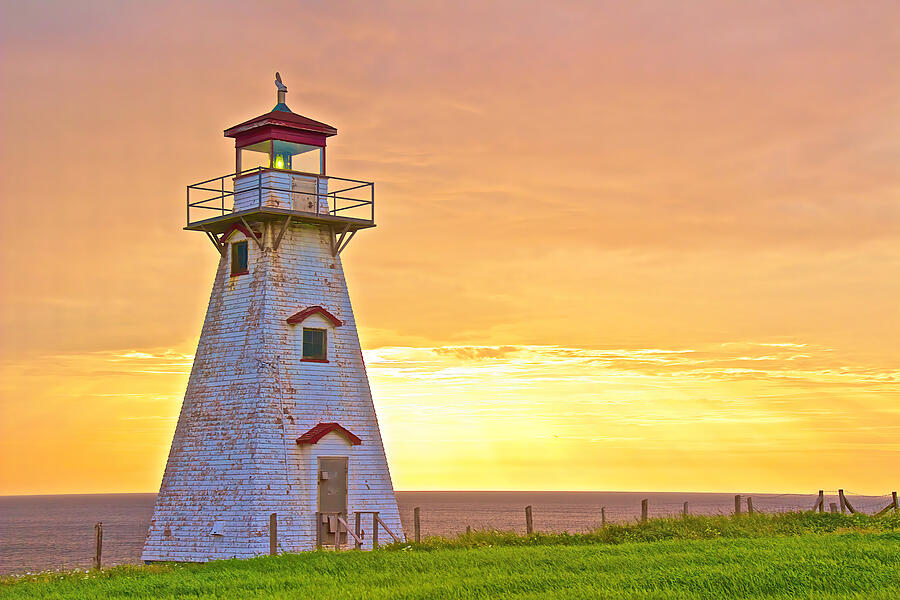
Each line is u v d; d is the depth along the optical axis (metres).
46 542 170.75
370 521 56.03
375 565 41.22
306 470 54.44
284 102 59.72
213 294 58.22
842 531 50.22
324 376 56.34
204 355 57.41
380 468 57.22
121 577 42.59
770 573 34.69
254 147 59.78
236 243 57.72
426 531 165.62
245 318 56.09
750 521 54.62
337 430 55.38
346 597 33.12
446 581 35.75
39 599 36.06
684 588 33.00
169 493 56.09
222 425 55.16
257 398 54.25
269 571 41.28
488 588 33.94
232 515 53.31
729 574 34.50
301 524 53.69
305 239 57.62
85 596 36.31
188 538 54.72
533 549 45.16
